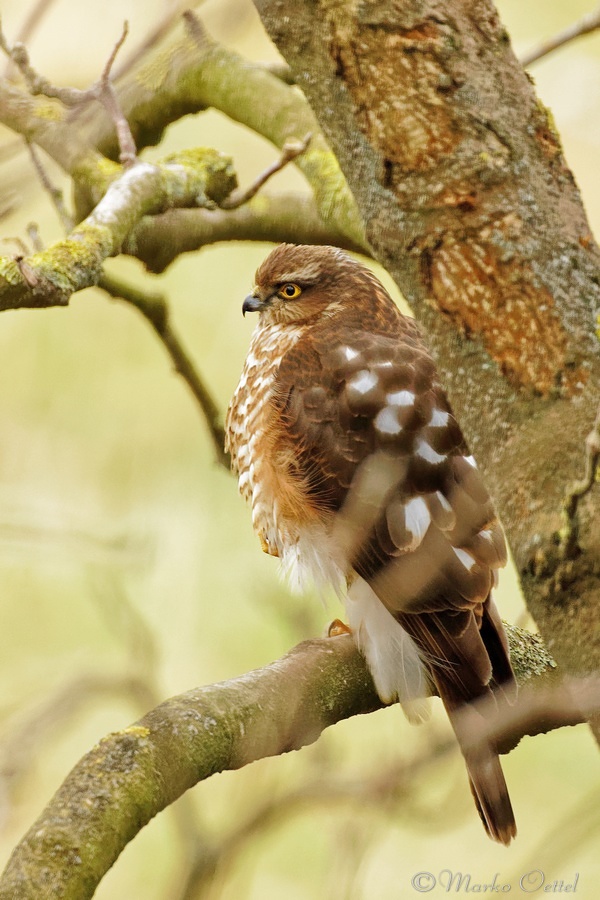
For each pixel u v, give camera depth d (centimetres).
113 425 1258
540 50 838
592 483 393
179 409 1259
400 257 446
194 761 527
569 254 431
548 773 1126
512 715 620
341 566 773
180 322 1275
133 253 897
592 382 416
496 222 432
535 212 433
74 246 645
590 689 396
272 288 894
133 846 1107
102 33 966
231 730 548
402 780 893
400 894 1105
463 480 741
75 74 959
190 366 992
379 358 802
